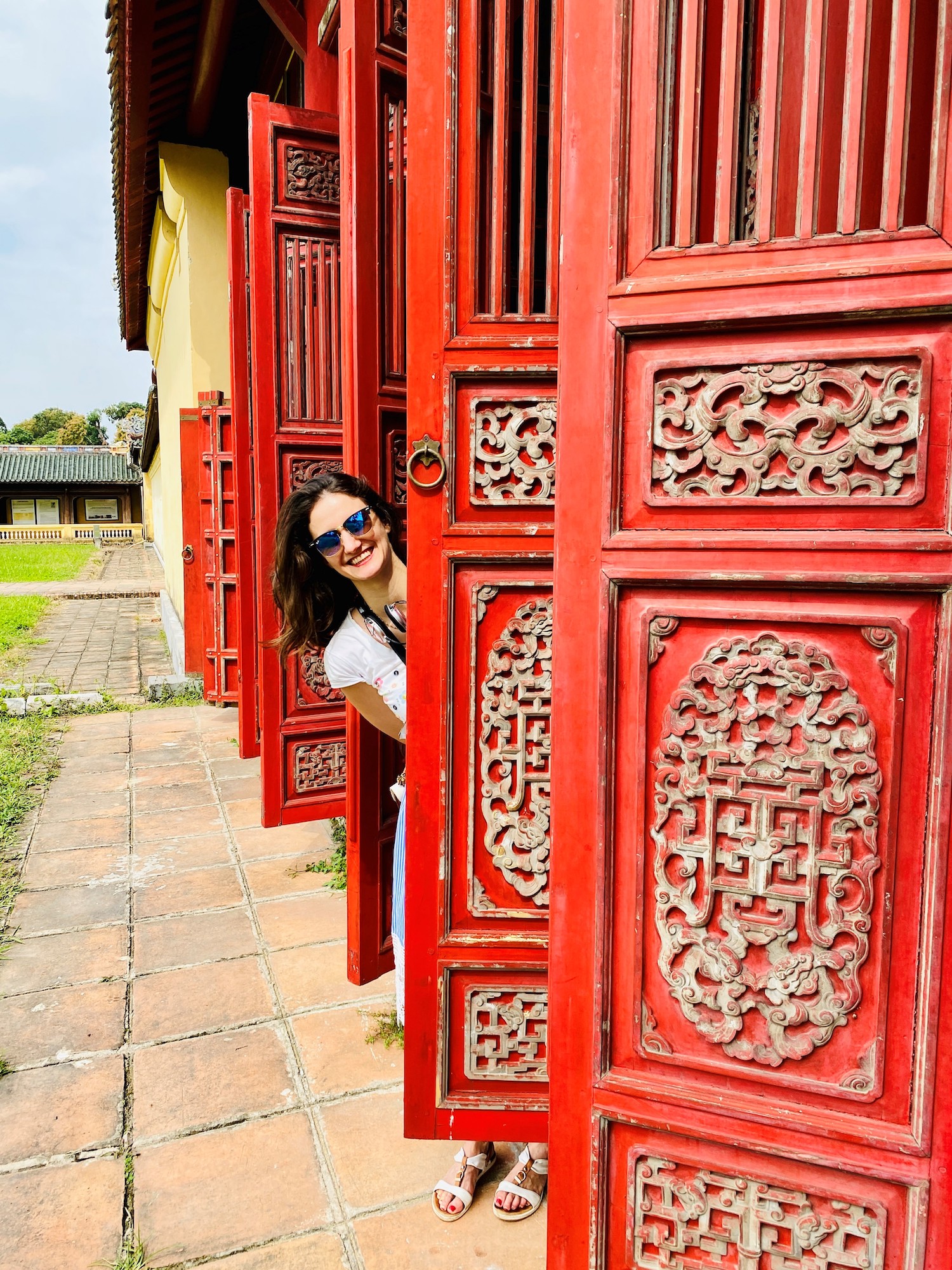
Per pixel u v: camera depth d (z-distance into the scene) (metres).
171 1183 1.97
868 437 1.10
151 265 9.34
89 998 2.73
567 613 1.27
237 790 4.77
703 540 1.18
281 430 3.46
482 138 1.67
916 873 1.12
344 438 2.31
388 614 1.91
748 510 1.17
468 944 1.74
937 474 1.07
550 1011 1.34
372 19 2.18
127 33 4.83
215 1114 2.20
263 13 5.38
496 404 1.65
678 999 1.26
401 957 2.05
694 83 1.16
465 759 1.72
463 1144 2.08
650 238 1.18
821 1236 1.20
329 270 3.44
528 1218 1.90
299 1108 2.23
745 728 1.19
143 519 39.25
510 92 1.66
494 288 1.65
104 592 16.72
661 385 1.20
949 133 1.03
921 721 1.10
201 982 2.82
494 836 1.72
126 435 48.41
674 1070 1.27
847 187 1.09
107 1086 2.30
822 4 1.08
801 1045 1.19
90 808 4.47
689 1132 1.25
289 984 2.81
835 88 1.15
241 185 7.09
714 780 1.21
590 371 1.23
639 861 1.26
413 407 1.65
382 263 2.28
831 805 1.15
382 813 2.57
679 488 1.20
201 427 6.55
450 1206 1.88
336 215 3.43
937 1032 1.10
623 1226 1.33
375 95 2.21
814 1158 1.18
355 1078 2.34
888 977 1.14
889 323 1.08
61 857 3.84
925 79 1.09
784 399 1.14
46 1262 1.76
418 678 1.69
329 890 3.53
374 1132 2.14
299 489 1.85
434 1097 1.79
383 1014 2.64
